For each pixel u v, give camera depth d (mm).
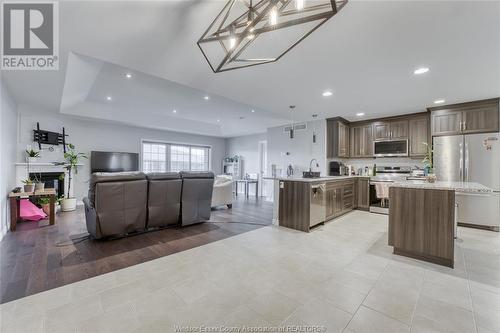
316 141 6027
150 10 1725
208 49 2285
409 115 5086
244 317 1607
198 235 3453
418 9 1692
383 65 2666
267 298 1837
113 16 1797
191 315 1623
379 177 5262
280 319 1590
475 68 2723
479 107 4023
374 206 5254
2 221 3357
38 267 2336
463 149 4094
